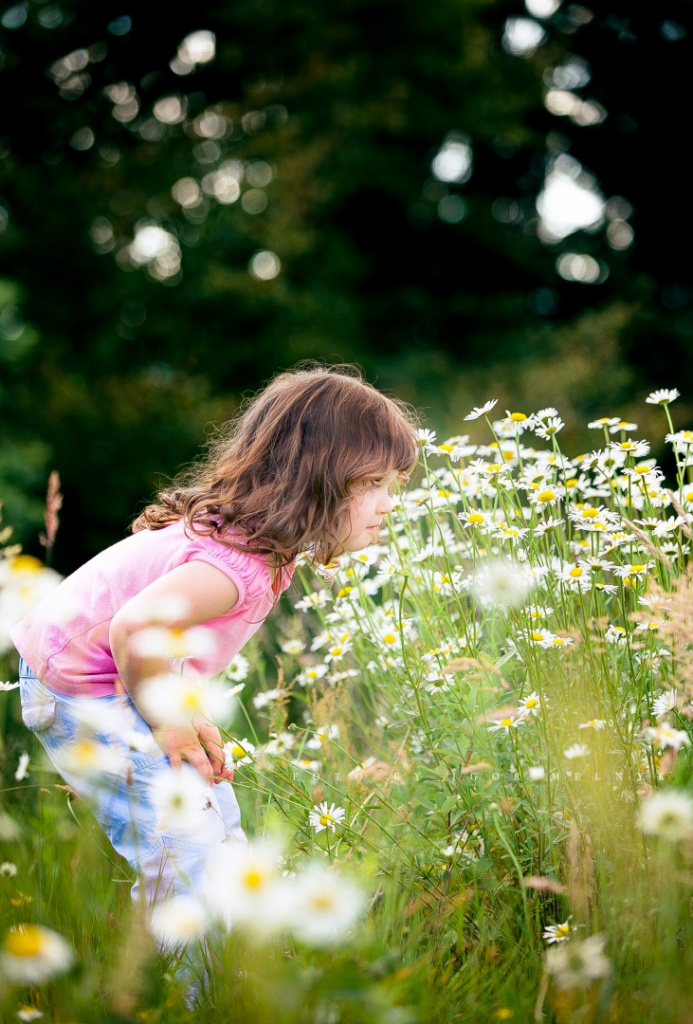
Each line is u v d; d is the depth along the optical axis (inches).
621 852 66.5
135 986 54.4
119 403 411.5
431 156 549.0
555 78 562.3
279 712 91.7
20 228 415.2
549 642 74.9
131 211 426.0
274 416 84.3
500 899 71.6
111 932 66.2
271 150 434.6
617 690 75.2
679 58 566.3
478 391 417.7
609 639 78.4
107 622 76.2
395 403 94.6
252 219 452.1
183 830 70.4
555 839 70.7
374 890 74.2
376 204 563.5
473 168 586.6
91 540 413.4
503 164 593.3
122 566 78.2
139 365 448.5
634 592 80.0
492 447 89.1
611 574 88.8
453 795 77.8
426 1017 55.7
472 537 84.4
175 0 410.9
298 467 81.3
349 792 83.7
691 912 63.1
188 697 56.5
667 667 76.5
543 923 70.5
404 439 85.4
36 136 417.4
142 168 425.1
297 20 423.5
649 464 91.0
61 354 432.5
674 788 65.6
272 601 81.5
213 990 58.0
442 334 560.7
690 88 573.6
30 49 408.2
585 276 593.0
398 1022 49.7
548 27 555.8
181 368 443.8
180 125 437.7
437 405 430.6
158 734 70.4
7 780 98.1
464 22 463.8
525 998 60.1
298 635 110.3
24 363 385.1
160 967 59.6
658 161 596.1
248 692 115.9
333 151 468.4
